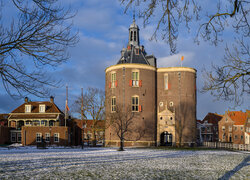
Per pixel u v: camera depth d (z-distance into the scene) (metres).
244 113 81.38
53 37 9.50
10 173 14.99
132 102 48.34
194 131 50.31
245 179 14.40
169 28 9.34
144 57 52.84
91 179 13.50
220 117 91.00
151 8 9.20
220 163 22.30
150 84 49.62
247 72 12.04
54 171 16.02
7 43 9.26
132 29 57.66
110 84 50.03
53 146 50.75
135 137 47.41
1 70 9.20
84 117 54.25
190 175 15.47
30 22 9.25
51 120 59.66
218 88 12.49
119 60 53.47
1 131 55.09
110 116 48.69
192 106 50.56
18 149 41.94
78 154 30.30
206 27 10.10
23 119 58.22
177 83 50.50
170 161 22.98
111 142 48.41
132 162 21.72
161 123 50.12
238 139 78.88
